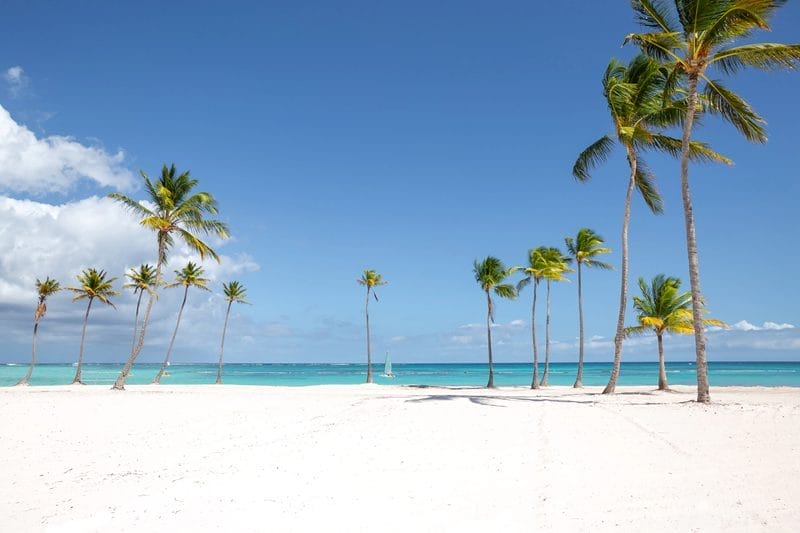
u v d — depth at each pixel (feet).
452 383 207.31
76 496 23.89
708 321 92.63
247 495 23.73
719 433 36.55
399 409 52.42
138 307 168.76
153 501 22.97
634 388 120.06
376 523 19.51
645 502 21.17
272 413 51.55
